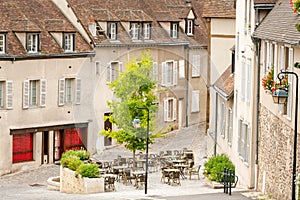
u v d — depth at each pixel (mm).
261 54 30359
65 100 48938
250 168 31312
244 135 32562
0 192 35625
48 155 48188
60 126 48656
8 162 45781
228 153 37156
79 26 50594
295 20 25672
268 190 28656
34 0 50156
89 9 51719
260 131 30484
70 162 34625
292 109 24984
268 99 28828
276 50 27328
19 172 46250
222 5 45125
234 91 35719
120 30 51906
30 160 47156
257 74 30719
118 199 28844
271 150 28203
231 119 36969
